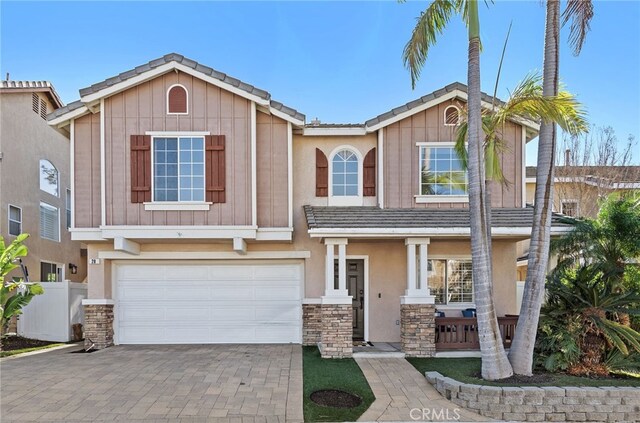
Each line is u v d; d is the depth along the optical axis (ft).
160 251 45.34
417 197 44.86
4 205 55.52
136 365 35.58
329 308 38.73
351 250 45.93
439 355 38.55
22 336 49.88
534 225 30.48
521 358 29.58
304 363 36.27
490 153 31.17
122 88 41.34
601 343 31.17
